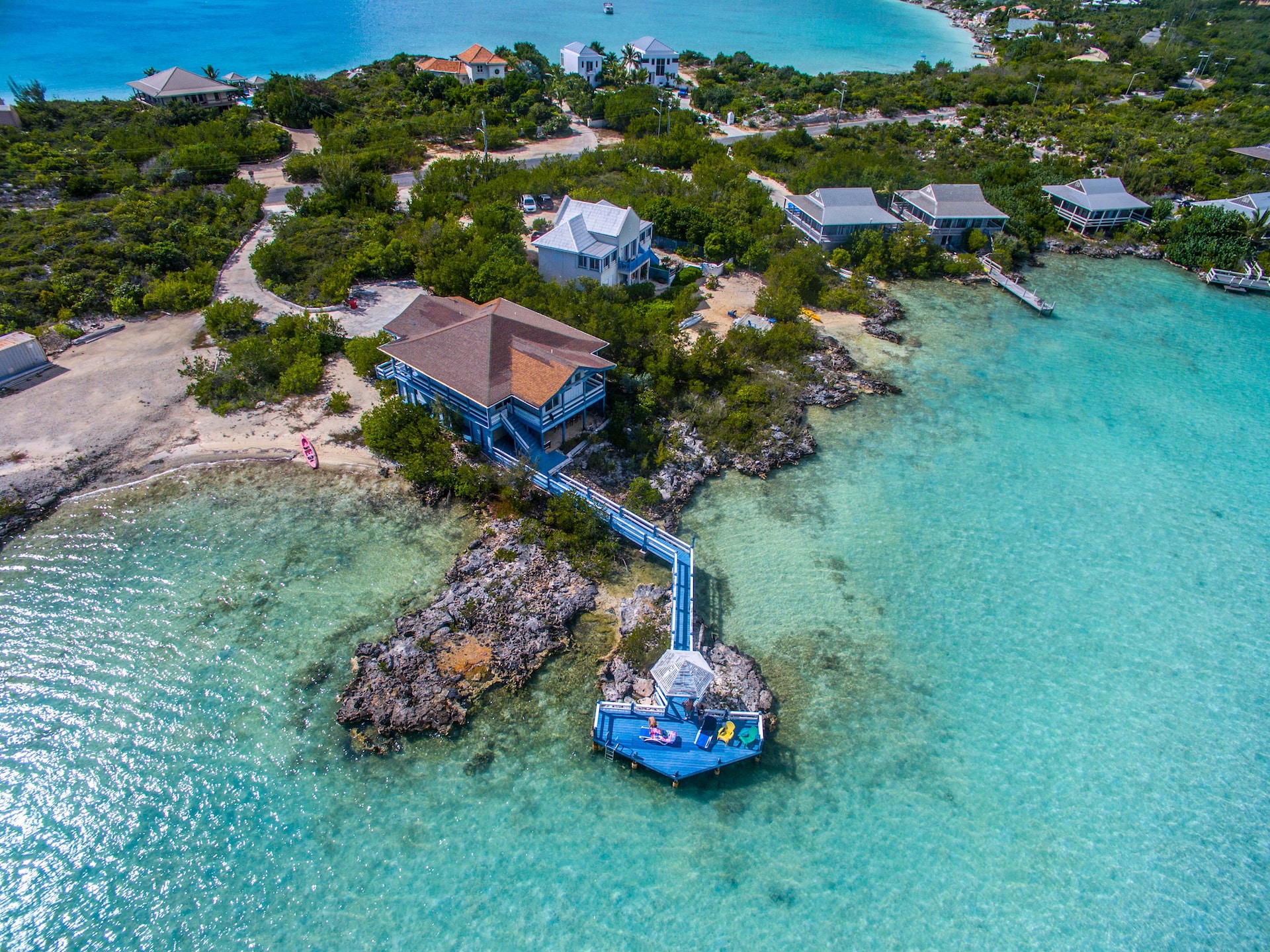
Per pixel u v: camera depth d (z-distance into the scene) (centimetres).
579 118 10600
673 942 2258
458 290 5384
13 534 3512
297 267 5753
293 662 2997
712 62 14525
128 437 4069
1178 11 17900
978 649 3278
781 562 3656
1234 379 5316
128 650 3011
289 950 2202
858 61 16600
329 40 17175
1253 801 2736
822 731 2908
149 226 6069
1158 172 8175
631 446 4147
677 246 6519
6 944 2184
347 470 3959
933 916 2355
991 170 7894
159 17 19412
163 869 2369
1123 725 2986
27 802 2512
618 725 2788
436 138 9338
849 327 5766
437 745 2741
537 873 2411
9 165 7131
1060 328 5938
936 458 4444
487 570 3341
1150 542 3897
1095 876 2480
